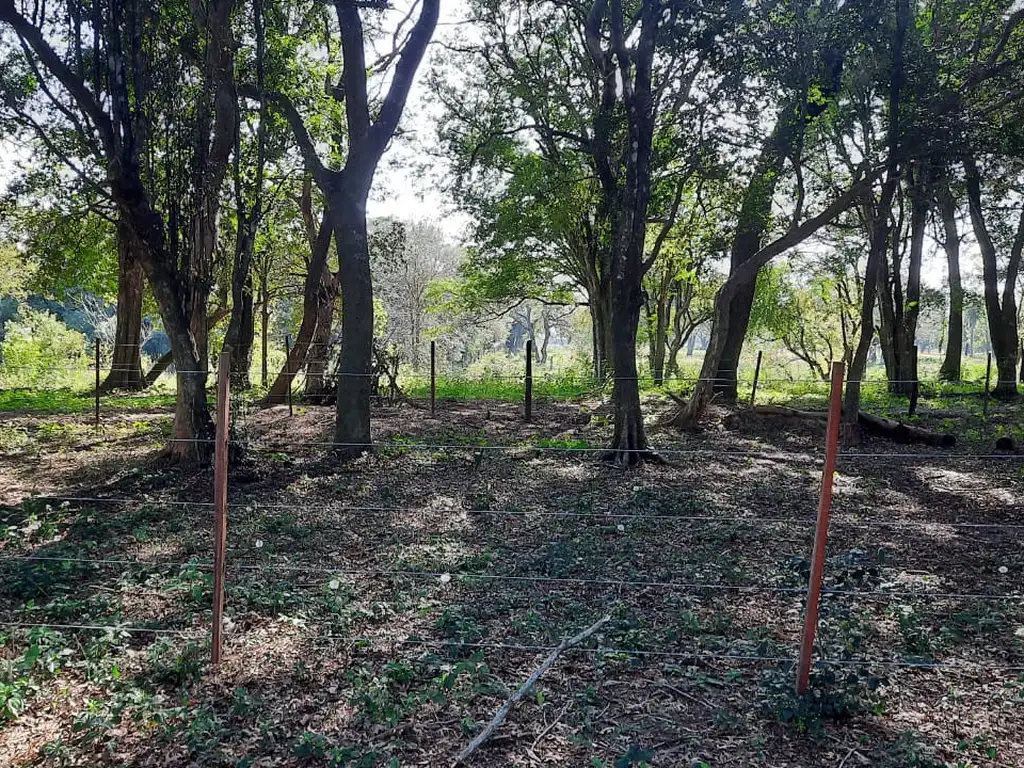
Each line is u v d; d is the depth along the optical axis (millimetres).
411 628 4902
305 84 13078
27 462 10898
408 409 18406
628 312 11250
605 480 10039
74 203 18797
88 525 7188
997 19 14055
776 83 11000
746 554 6691
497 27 17047
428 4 10852
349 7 10781
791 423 14703
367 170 11352
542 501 8797
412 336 42250
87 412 17625
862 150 14867
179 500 8492
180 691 4004
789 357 53594
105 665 4188
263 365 23672
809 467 11375
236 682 4145
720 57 10766
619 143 12883
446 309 35469
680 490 9453
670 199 15742
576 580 5633
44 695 3953
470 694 3977
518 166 20719
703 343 86562
